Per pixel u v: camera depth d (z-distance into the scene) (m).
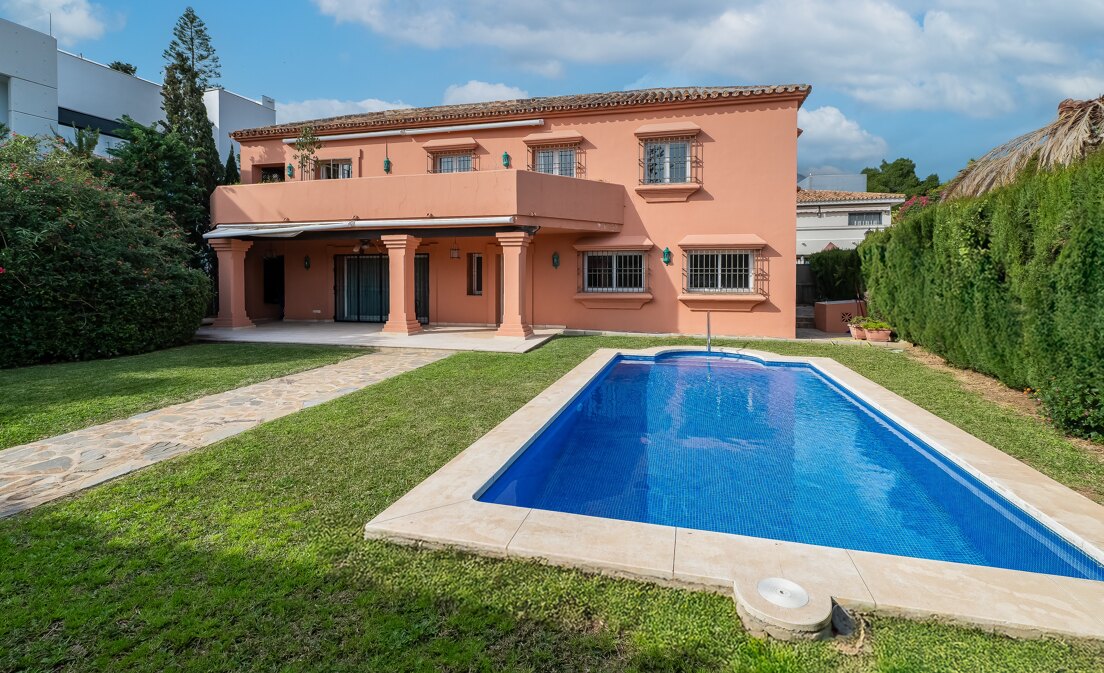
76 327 12.05
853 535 4.89
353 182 16.78
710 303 17.12
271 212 17.59
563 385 9.44
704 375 11.95
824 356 13.08
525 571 3.69
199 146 21.36
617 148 17.47
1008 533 4.89
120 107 29.86
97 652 2.93
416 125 18.58
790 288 16.56
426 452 6.08
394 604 3.34
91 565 3.77
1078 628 3.05
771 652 2.95
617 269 18.00
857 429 8.19
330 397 8.73
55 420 7.33
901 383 9.95
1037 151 12.57
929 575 3.55
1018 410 7.98
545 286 18.56
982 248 9.52
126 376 10.27
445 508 4.52
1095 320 6.43
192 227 20.09
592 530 4.14
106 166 17.98
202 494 4.96
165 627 3.13
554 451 7.23
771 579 3.46
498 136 18.19
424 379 10.06
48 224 11.84
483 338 15.63
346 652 2.93
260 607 3.30
